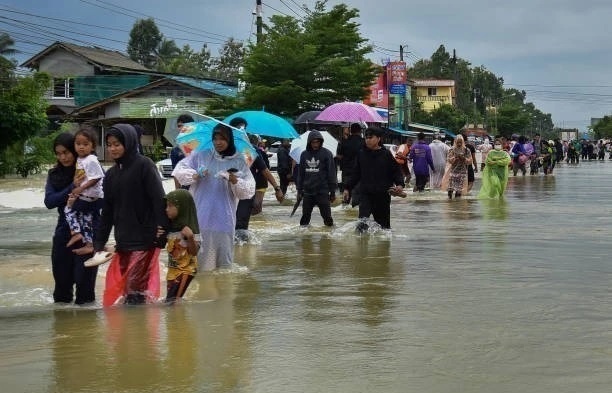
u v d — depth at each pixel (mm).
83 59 54656
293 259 9297
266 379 4301
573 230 12211
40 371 4488
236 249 10281
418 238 11266
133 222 6648
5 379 4336
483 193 20281
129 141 6613
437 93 102500
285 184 22031
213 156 8586
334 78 37500
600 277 7684
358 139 16797
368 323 5699
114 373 4438
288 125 15828
